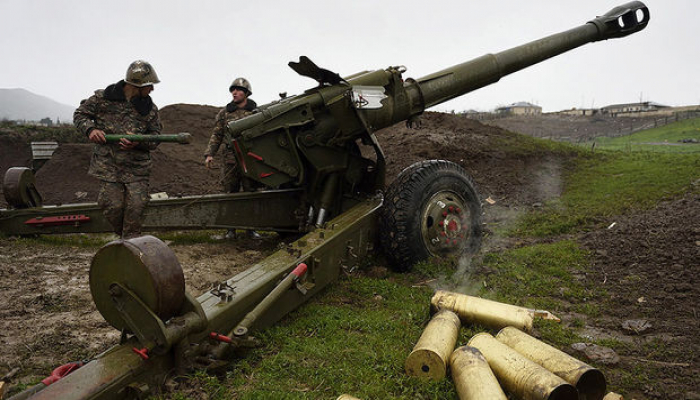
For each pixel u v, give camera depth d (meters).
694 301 3.60
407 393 2.32
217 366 2.31
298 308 3.38
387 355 2.67
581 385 2.33
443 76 4.99
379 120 4.56
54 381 1.97
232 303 2.52
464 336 2.92
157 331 2.03
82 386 1.82
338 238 3.67
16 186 5.25
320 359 2.62
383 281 3.98
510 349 2.49
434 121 12.86
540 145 11.43
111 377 1.90
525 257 4.83
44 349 2.79
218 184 9.23
